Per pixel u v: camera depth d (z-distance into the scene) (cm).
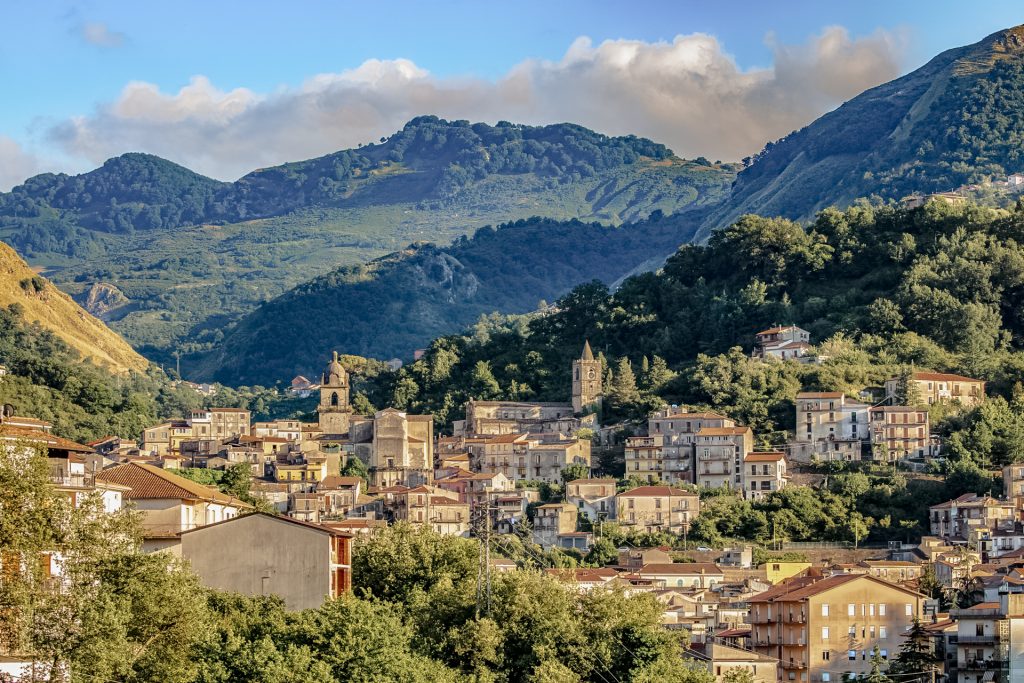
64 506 16625
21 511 15775
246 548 19900
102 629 15762
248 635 17912
